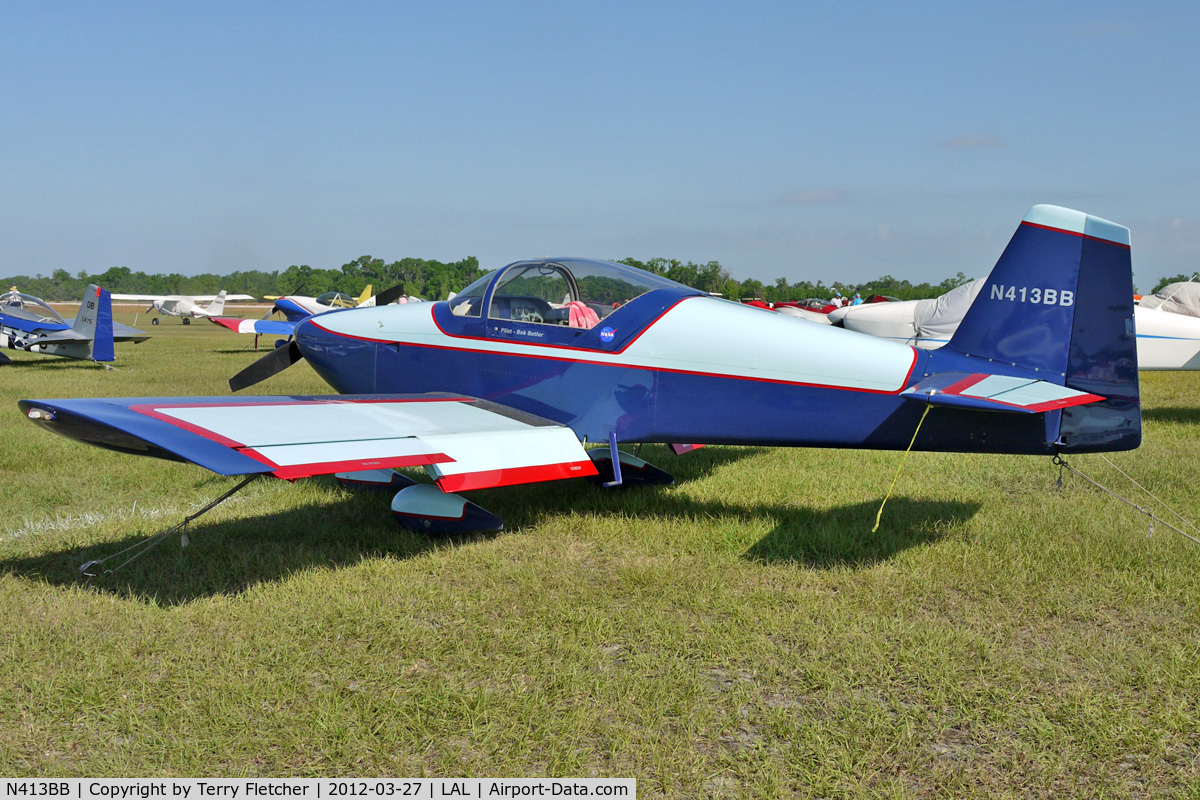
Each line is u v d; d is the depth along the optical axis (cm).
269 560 421
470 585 388
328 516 514
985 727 260
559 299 544
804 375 456
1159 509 512
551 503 558
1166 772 235
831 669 297
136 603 357
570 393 513
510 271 549
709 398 480
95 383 1320
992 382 407
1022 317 432
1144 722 260
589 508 545
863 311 1479
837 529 471
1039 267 428
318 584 383
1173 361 1080
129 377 1431
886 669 296
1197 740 252
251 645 316
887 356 443
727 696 278
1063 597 367
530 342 524
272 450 363
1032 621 345
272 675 287
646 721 260
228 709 264
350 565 419
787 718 262
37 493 570
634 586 382
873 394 442
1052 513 503
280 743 249
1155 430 859
